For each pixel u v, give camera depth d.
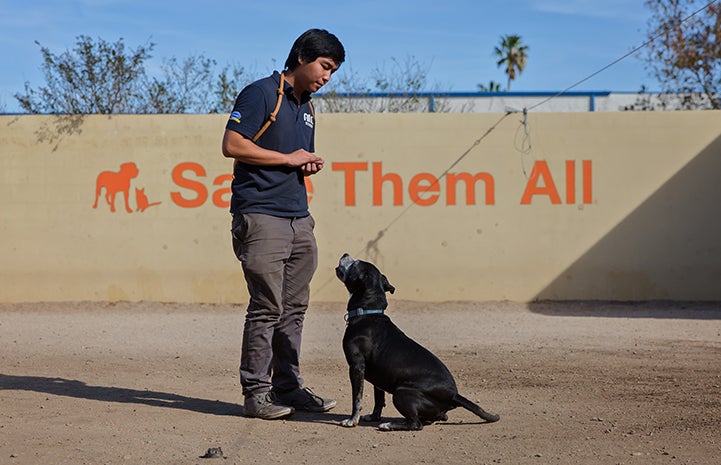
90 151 13.82
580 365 8.34
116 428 5.67
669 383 7.28
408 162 13.91
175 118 13.83
